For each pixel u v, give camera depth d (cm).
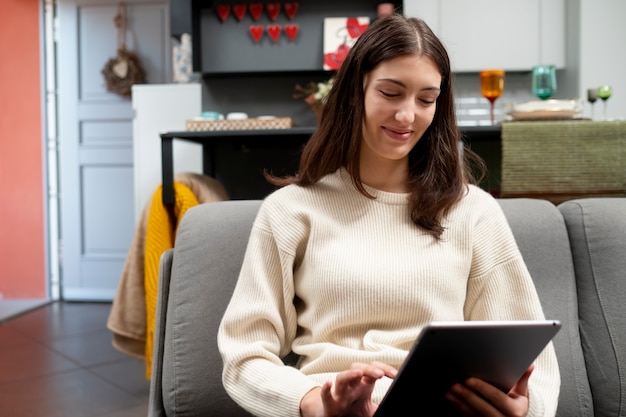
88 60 403
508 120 207
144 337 203
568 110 196
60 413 212
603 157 184
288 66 265
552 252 118
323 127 105
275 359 93
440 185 101
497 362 73
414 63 92
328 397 76
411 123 93
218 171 264
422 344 63
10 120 407
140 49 399
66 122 406
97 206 407
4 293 412
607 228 118
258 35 263
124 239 405
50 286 413
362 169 104
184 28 261
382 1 262
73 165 406
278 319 96
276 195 105
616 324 112
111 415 210
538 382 92
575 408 109
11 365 270
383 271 94
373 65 95
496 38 257
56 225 412
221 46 266
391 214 100
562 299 115
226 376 92
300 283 100
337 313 94
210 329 111
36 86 405
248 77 271
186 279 113
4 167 409
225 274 114
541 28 257
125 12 398
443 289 95
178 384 107
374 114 94
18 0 401
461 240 99
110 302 407
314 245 98
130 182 403
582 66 247
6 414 210
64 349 296
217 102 272
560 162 185
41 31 402
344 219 100
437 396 75
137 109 288
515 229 118
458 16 257
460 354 68
